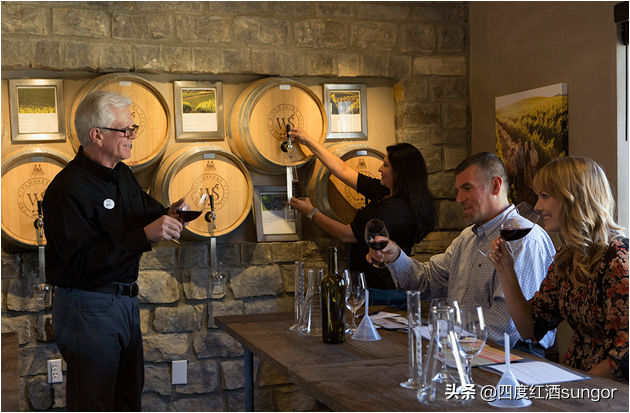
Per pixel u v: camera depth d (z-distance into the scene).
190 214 2.54
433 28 3.78
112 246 2.40
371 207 3.12
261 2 3.51
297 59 3.55
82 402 2.43
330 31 3.61
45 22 3.16
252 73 3.50
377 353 1.87
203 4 3.41
